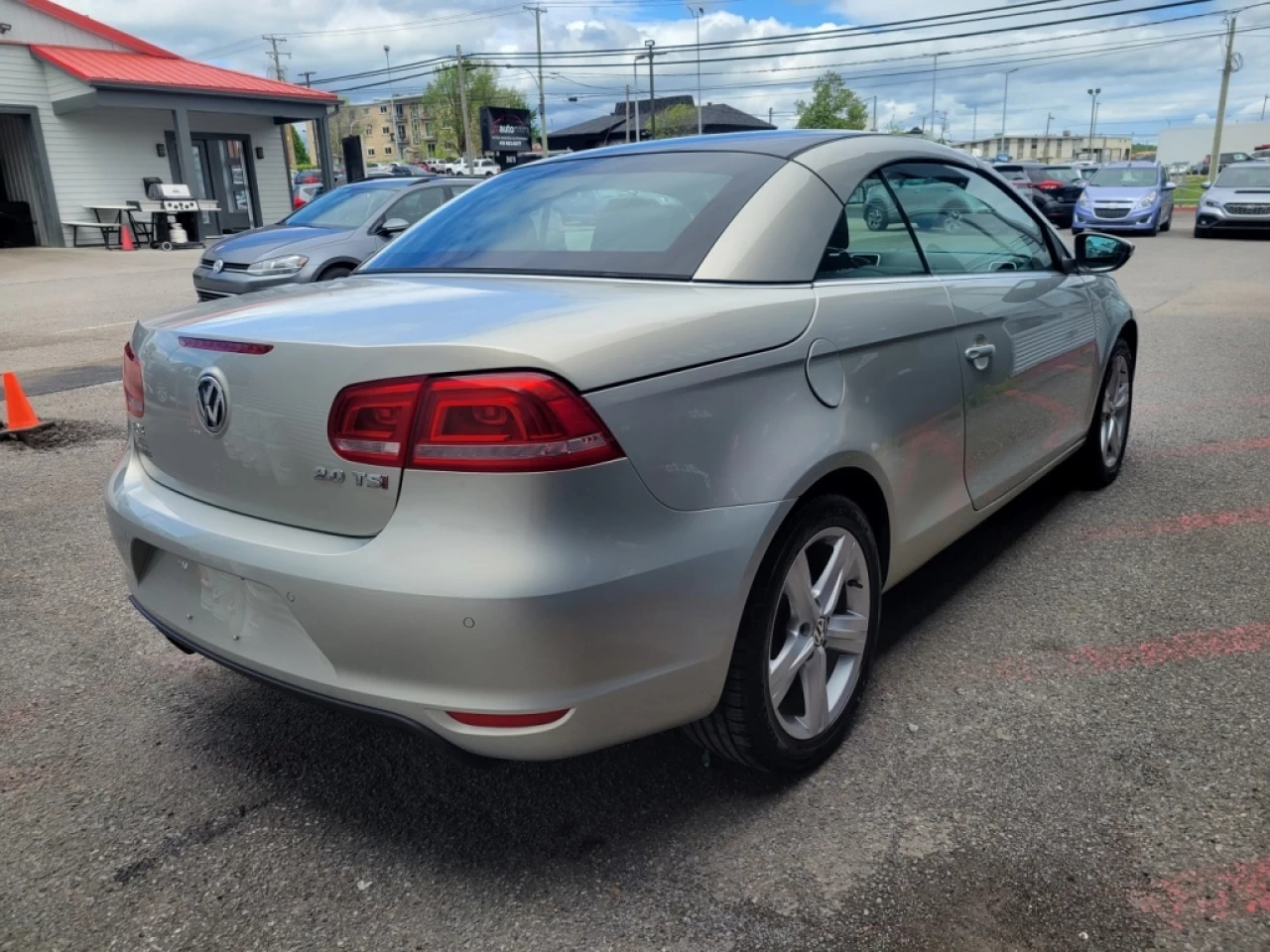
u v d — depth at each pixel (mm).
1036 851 2324
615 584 2018
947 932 2088
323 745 2885
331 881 2307
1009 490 3664
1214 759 2660
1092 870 2258
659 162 3094
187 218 24344
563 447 1949
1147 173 24188
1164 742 2750
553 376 1960
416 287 2668
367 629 2045
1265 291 12609
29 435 6406
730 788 2613
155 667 3359
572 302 2285
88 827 2514
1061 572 3936
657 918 2158
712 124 74375
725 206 2695
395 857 2387
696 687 2238
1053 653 3287
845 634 2709
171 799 2627
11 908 2227
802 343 2449
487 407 1936
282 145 27422
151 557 2607
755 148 3012
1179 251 18828
